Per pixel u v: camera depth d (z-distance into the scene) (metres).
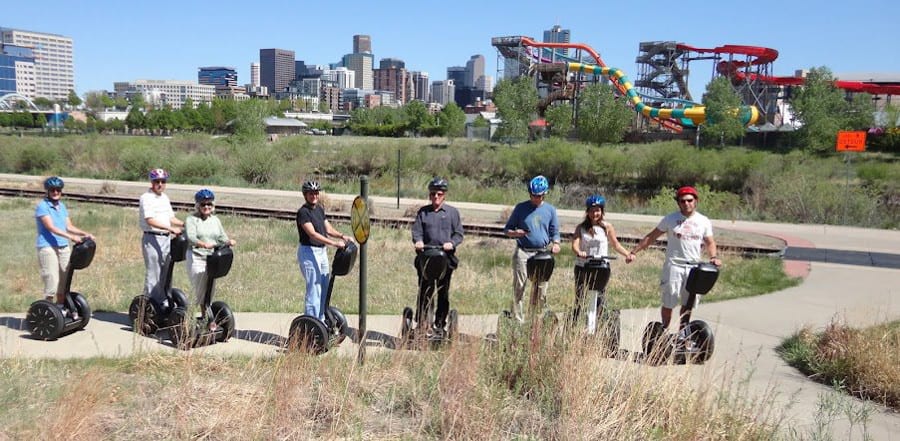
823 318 8.86
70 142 39.59
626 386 5.25
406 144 39.62
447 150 39.84
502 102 61.78
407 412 5.14
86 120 143.88
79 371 5.80
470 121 126.75
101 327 7.62
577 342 5.50
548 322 5.95
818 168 32.50
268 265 12.29
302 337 6.48
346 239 6.85
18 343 6.87
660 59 91.31
